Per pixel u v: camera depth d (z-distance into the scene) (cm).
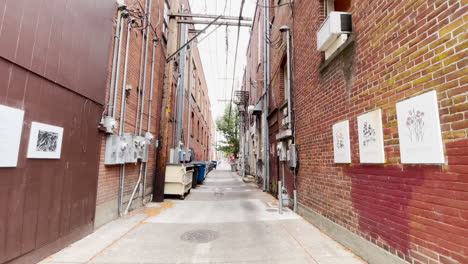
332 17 401
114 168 545
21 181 280
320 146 498
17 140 273
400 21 281
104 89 471
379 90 315
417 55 255
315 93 530
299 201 620
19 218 278
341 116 414
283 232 464
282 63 853
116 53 512
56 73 334
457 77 210
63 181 357
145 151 727
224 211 652
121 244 389
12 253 268
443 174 221
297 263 326
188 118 1620
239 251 367
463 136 204
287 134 685
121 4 522
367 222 334
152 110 841
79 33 384
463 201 202
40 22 303
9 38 259
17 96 273
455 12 214
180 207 706
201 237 430
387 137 298
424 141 240
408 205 262
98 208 475
